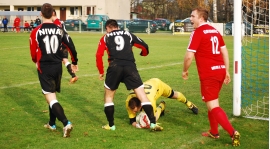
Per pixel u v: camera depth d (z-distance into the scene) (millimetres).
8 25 48656
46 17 6023
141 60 17078
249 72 12984
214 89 5629
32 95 9391
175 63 16031
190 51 5582
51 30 5965
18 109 7930
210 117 5965
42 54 5961
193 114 7590
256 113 7703
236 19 7152
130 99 6582
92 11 57938
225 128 5621
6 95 9359
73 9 59500
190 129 6547
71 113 7652
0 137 6059
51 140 5922
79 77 12305
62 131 6422
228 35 39375
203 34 5582
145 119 6520
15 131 6391
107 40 6234
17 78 12000
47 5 6020
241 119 7223
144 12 80875
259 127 6676
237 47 7281
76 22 46688
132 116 6793
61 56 6125
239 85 7348
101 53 6254
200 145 5691
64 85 10852
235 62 7305
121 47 6180
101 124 6852
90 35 37719
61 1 58344
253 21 8750
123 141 5863
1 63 15766
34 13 48344
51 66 5977
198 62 5680
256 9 8617
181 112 7746
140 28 43656
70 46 6125
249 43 9453
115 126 6715
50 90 6023
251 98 9156
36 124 6824
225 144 5734
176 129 6535
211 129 6039
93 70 13961
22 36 34281
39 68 5996
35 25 42250
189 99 9031
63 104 8445
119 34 6270
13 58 17672
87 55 19266
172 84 11117
